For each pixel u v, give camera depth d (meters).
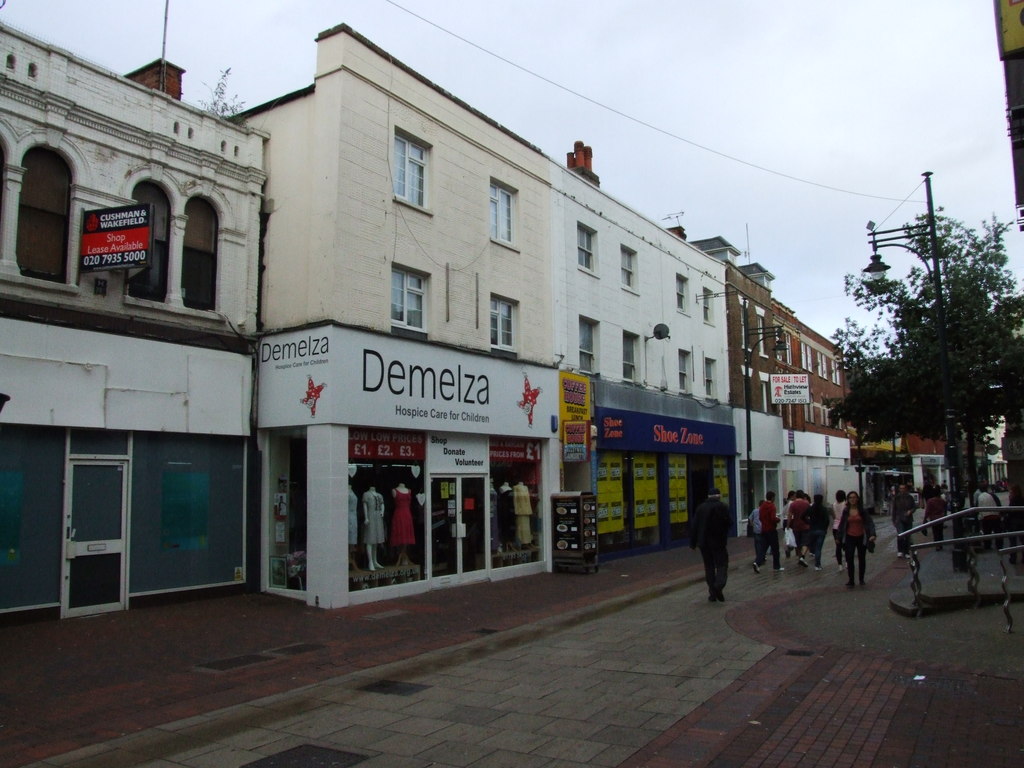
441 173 15.91
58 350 10.90
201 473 12.82
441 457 15.27
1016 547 10.48
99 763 5.73
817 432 41.69
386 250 14.32
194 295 13.15
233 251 13.65
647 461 23.22
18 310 10.52
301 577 13.22
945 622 9.94
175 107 12.96
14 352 10.42
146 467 12.04
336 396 12.82
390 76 14.76
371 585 13.48
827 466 39.78
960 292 22.00
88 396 11.19
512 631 10.86
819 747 5.66
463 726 6.48
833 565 17.86
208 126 13.45
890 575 15.54
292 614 11.91
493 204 17.88
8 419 10.27
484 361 16.31
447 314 15.66
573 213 20.64
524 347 18.06
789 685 7.42
